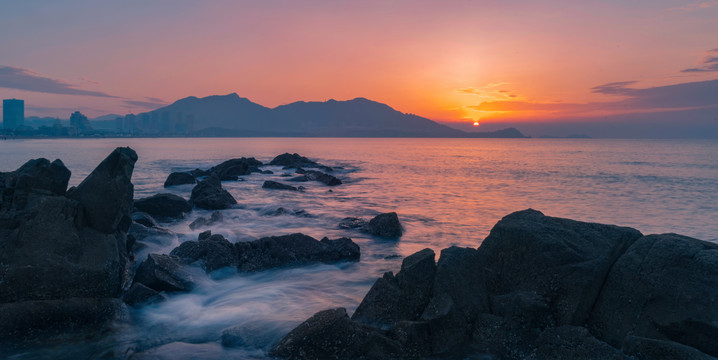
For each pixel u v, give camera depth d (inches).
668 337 269.3
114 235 388.8
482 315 309.0
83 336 306.0
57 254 326.3
